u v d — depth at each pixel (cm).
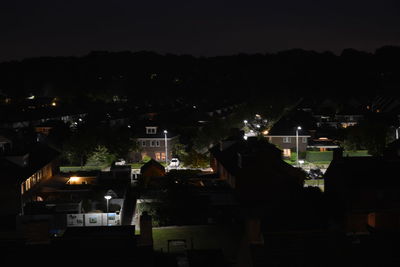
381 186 4825
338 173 5197
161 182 6150
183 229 3512
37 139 7525
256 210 4628
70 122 13050
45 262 1891
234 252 2806
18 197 4853
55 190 5547
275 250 1908
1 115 12825
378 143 8931
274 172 5512
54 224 4347
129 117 14462
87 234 2370
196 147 9519
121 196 5253
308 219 3122
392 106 14988
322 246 1923
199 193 5341
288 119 10588
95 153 8156
